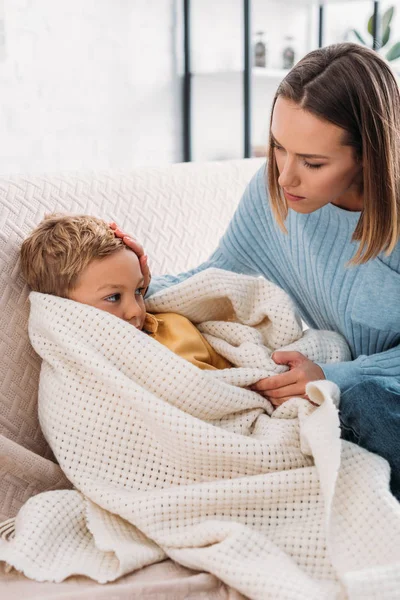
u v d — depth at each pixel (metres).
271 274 1.46
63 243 1.15
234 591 0.91
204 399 1.10
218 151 3.39
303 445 1.06
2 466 1.10
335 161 1.07
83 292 1.15
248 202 1.43
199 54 3.25
